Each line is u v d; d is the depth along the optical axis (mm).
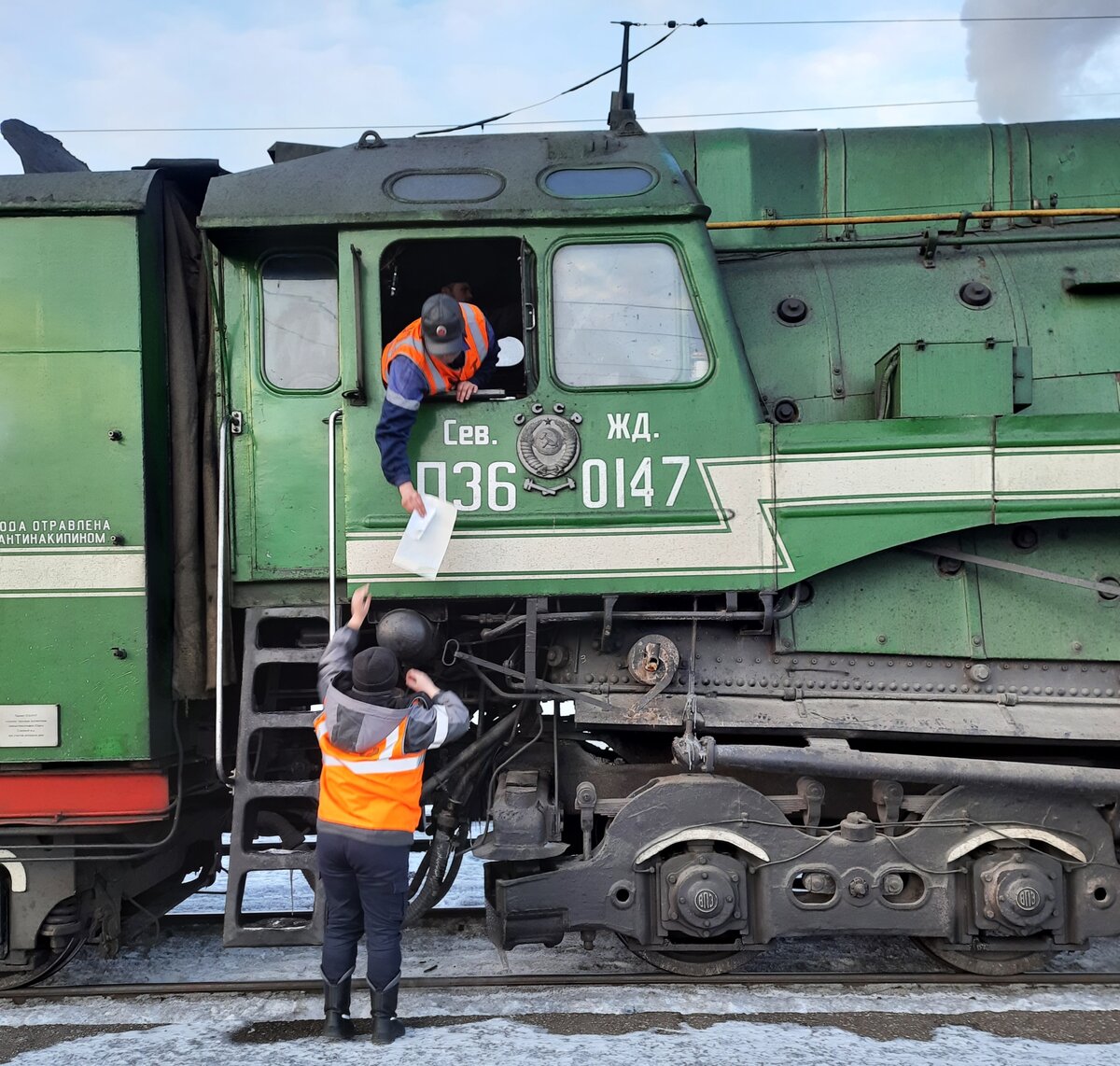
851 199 5070
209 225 3941
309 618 4145
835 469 3930
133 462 3994
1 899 4012
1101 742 3979
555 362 3990
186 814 4723
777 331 4523
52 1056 3381
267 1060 3273
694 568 3912
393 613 3666
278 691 4418
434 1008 3791
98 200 4043
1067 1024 3578
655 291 4051
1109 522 4141
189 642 4098
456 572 3902
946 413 4117
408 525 3869
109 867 4246
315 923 3744
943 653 4043
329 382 4117
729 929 3826
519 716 4160
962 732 3850
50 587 3963
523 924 3795
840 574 4082
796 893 4039
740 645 4070
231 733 4812
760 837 3838
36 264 4043
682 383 3979
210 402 4254
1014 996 3881
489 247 4266
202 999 3990
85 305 4031
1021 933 3846
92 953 4676
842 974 4078
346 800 3375
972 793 3883
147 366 4070
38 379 4016
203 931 5023
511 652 4262
